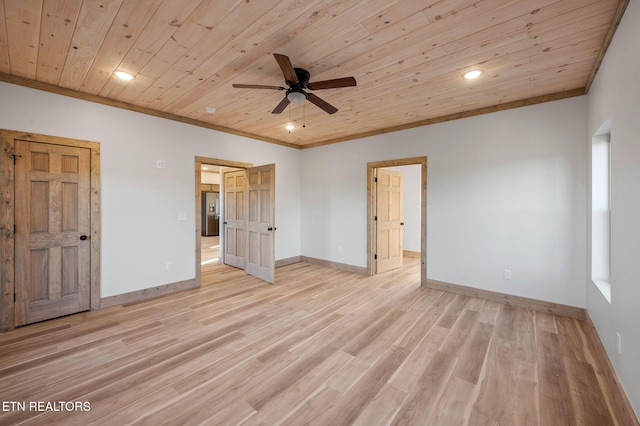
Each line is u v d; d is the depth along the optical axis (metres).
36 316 3.04
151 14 1.92
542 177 3.36
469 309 3.44
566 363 2.29
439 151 4.15
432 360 2.34
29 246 3.00
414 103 3.58
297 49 2.35
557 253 3.28
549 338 2.70
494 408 1.80
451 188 4.04
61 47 2.34
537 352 2.46
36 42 2.27
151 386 2.00
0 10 1.86
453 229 4.03
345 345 2.58
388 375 2.14
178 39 2.22
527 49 2.34
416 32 2.12
